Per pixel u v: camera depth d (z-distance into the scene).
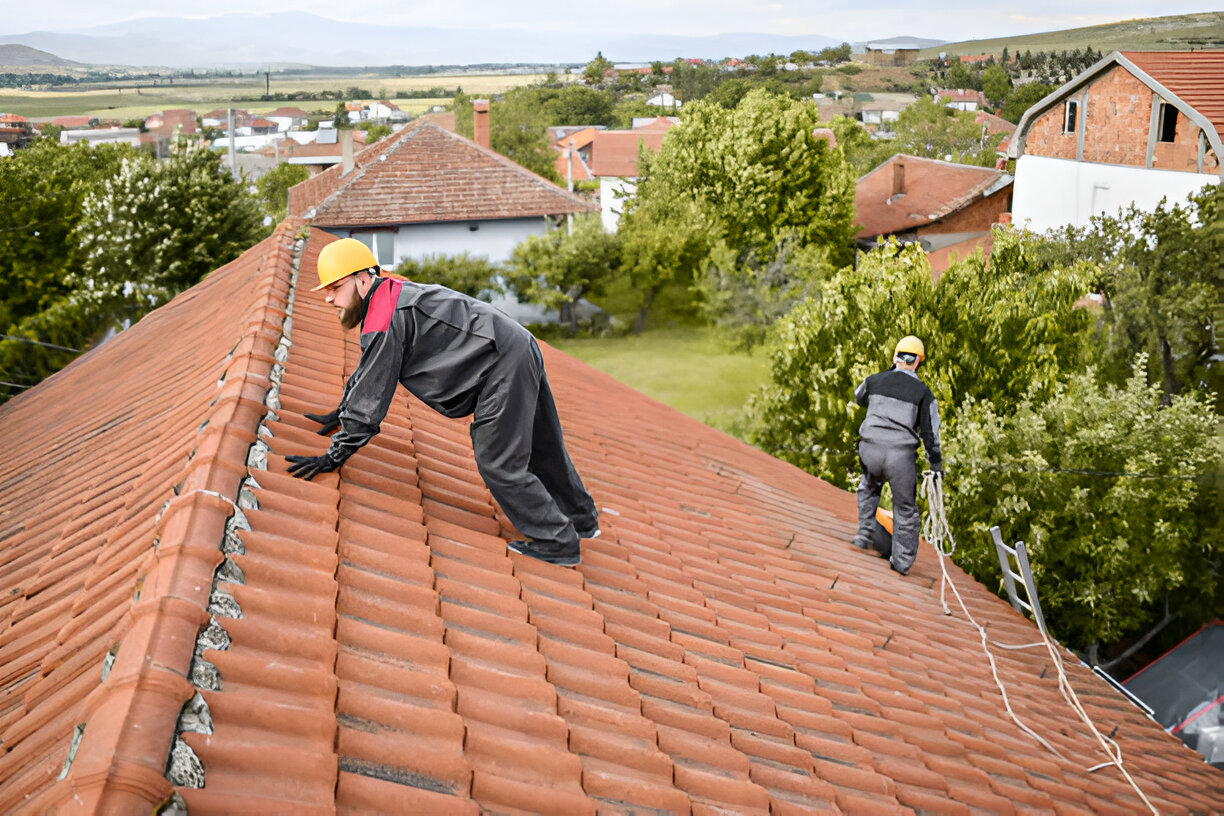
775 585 5.87
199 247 33.44
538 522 4.06
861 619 5.94
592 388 10.09
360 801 2.24
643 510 6.27
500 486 3.86
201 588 2.66
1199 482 16.34
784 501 8.60
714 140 44.06
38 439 7.44
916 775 4.11
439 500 4.30
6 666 3.18
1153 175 26.44
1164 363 25.42
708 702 3.81
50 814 1.84
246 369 4.64
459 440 5.49
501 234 37.44
